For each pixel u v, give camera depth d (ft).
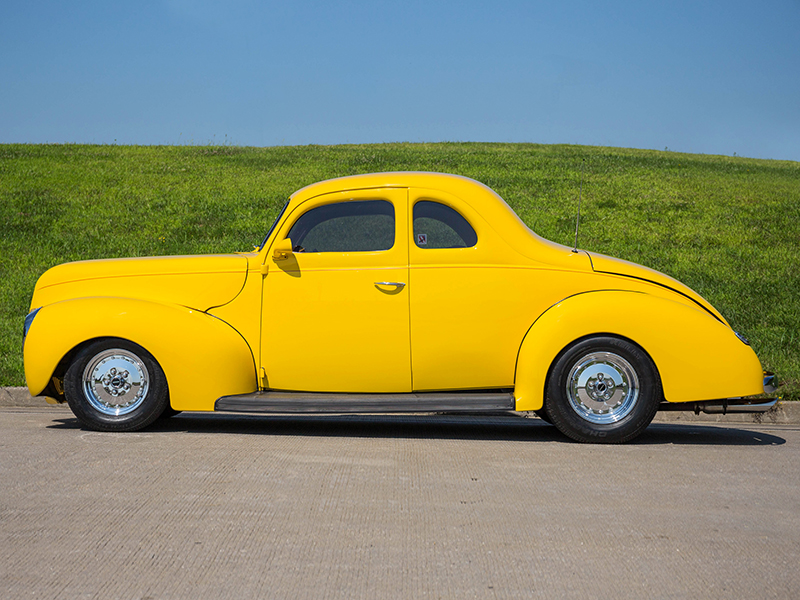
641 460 16.62
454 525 12.17
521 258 18.13
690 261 45.73
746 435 20.11
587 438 18.12
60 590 9.66
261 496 13.57
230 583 9.91
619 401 18.07
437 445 18.01
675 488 14.43
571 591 9.73
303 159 89.76
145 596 9.52
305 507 13.00
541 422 21.67
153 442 17.84
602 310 17.60
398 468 15.66
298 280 18.33
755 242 51.16
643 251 48.57
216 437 18.60
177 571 10.28
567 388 18.01
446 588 9.79
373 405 17.70
